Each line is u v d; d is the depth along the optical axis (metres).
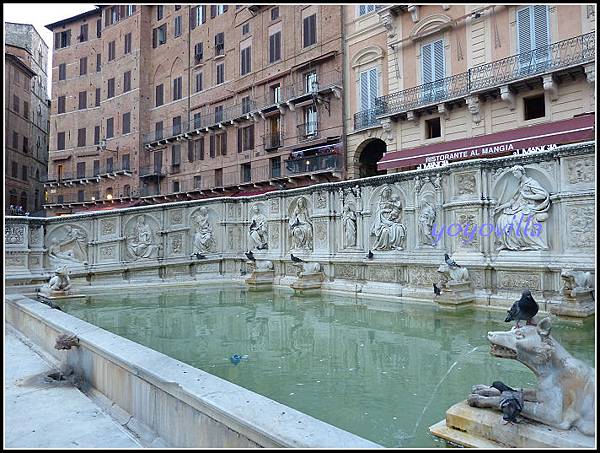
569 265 7.86
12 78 52.91
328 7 31.73
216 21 41.00
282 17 35.16
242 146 38.72
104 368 4.64
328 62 31.89
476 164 9.24
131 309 9.59
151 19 47.50
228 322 8.13
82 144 52.03
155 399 3.76
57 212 53.09
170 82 45.34
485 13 23.20
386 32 28.17
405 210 10.66
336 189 12.36
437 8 25.12
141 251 13.99
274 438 2.61
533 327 3.03
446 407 4.01
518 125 22.11
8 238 11.50
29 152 56.91
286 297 11.21
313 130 33.47
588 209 7.79
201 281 14.38
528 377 4.71
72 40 53.47
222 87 40.41
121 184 48.53
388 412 3.95
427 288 9.96
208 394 3.24
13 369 5.66
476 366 5.16
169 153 45.03
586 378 2.84
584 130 18.41
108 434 3.74
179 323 8.09
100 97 50.94
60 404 4.47
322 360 5.62
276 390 4.58
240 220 15.55
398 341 6.45
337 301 10.28
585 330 6.57
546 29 21.19
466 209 9.39
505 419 2.91
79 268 12.80
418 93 25.97
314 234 12.91
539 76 20.62
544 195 8.32
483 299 8.80
